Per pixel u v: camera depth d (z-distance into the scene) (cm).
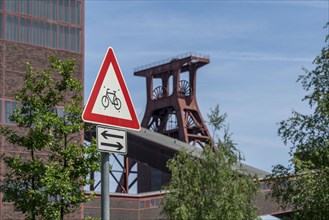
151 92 13000
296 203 2234
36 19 5869
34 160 2366
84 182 2356
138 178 12275
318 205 2092
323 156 2181
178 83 12525
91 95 796
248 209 4791
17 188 2389
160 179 11838
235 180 4875
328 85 2255
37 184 2358
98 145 788
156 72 12888
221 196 4688
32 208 2323
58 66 2480
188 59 12394
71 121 2397
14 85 5656
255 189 4891
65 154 2327
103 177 785
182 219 4650
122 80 821
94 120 791
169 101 12588
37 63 5800
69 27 6012
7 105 5556
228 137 4950
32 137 2359
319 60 2258
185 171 4884
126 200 7519
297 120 2269
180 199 4831
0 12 5703
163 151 9469
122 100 817
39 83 2452
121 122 812
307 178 2123
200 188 4762
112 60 817
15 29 5756
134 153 9669
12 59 5691
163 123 12812
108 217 775
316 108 2212
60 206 2345
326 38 2248
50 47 5891
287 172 2378
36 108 2388
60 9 6006
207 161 4834
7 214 5512
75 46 6009
